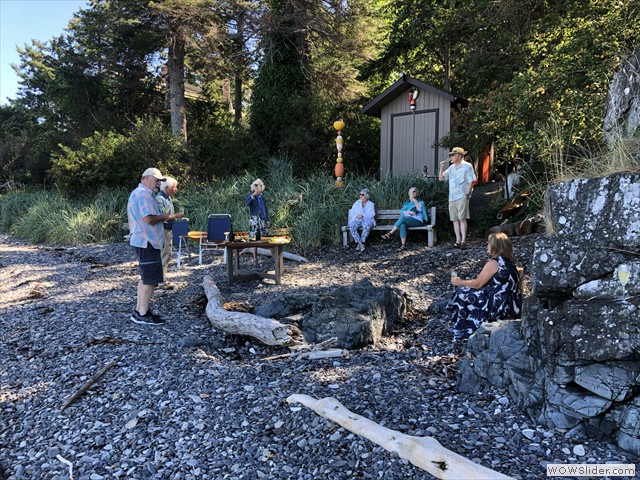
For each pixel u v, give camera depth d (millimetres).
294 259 8562
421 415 3002
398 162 13555
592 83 7109
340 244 9328
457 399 3207
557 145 4867
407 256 8039
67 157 14867
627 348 2504
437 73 18922
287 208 10305
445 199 9594
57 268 8578
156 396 3400
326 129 15203
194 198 12211
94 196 14016
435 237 8656
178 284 6965
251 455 2691
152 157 14500
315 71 15898
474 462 2414
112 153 14281
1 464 2744
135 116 21188
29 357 4195
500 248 4375
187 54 17656
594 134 6125
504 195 9562
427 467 2396
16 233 13477
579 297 2838
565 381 2727
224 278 7301
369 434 2703
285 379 3660
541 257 3004
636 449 2465
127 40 18578
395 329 5008
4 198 16406
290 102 14828
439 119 12688
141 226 4879
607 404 2584
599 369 2617
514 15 9594
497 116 8844
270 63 15398
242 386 3516
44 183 20062
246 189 12156
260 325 4457
